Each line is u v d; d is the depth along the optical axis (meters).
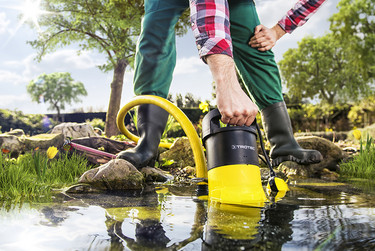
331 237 0.66
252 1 1.97
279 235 0.68
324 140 2.78
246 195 1.16
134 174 1.63
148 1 1.96
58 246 0.61
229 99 1.00
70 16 12.46
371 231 0.70
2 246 0.61
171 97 14.39
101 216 0.88
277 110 2.11
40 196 1.27
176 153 3.04
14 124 20.45
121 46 11.48
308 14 1.86
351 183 1.79
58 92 42.09
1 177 1.45
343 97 26.58
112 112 11.51
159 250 0.58
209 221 0.81
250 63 2.04
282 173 2.29
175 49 2.06
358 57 24.48
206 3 1.12
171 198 1.23
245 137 1.26
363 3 23.83
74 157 2.32
